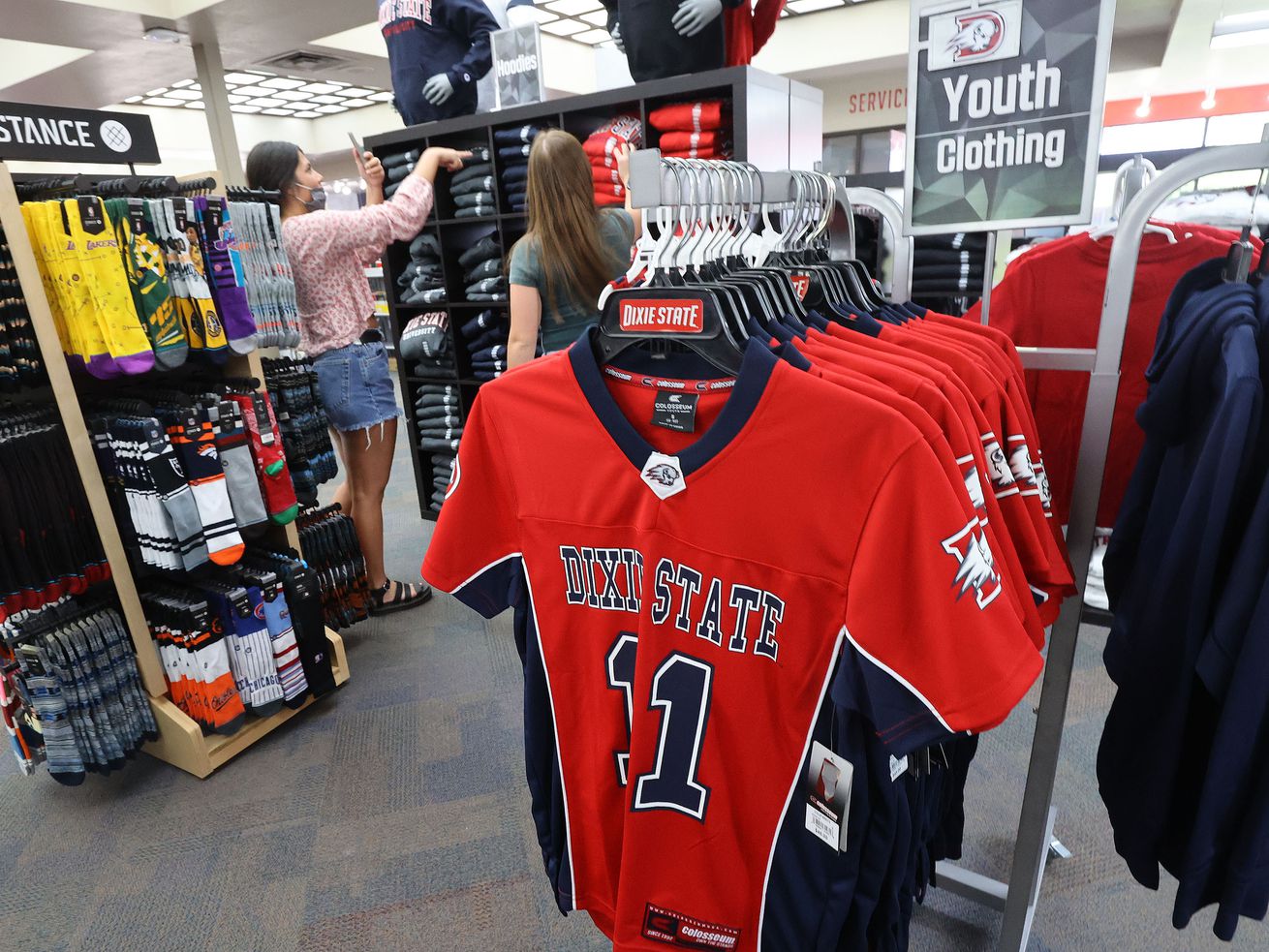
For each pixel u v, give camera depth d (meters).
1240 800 0.93
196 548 2.04
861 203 1.35
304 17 5.95
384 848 1.91
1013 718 2.27
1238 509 0.93
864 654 0.78
